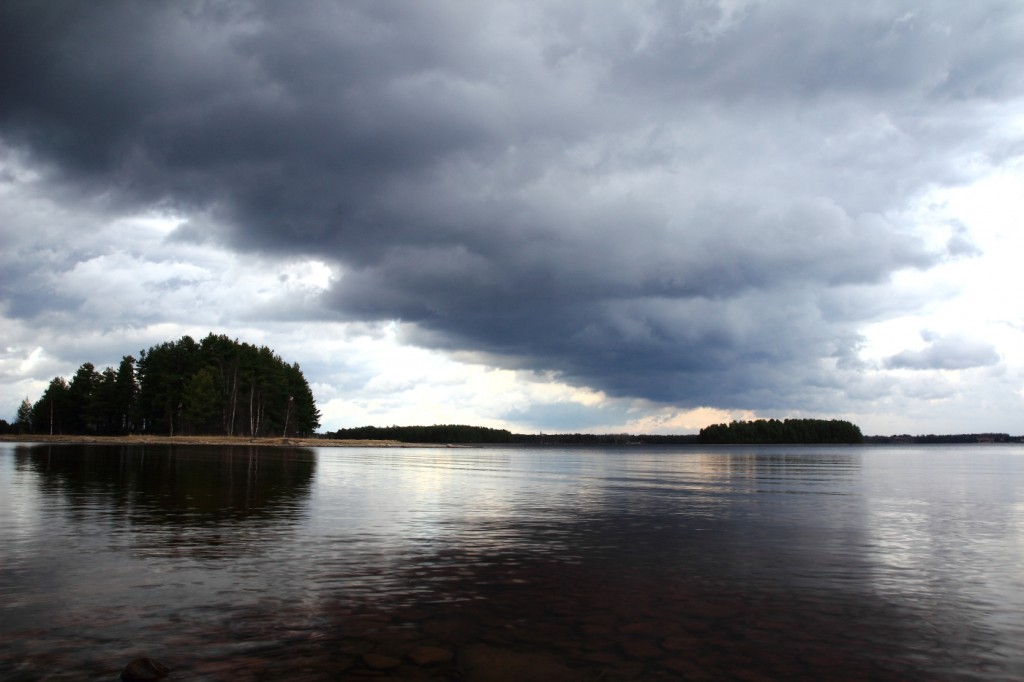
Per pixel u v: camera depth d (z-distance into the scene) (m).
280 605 13.52
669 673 10.07
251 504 30.70
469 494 38.94
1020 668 10.41
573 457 132.62
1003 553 20.20
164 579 15.62
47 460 64.25
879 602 14.29
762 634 12.02
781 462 104.06
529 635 11.82
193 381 143.50
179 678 9.59
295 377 178.25
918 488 46.66
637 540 22.14
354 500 33.75
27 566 16.86
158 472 49.38
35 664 10.10
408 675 9.82
